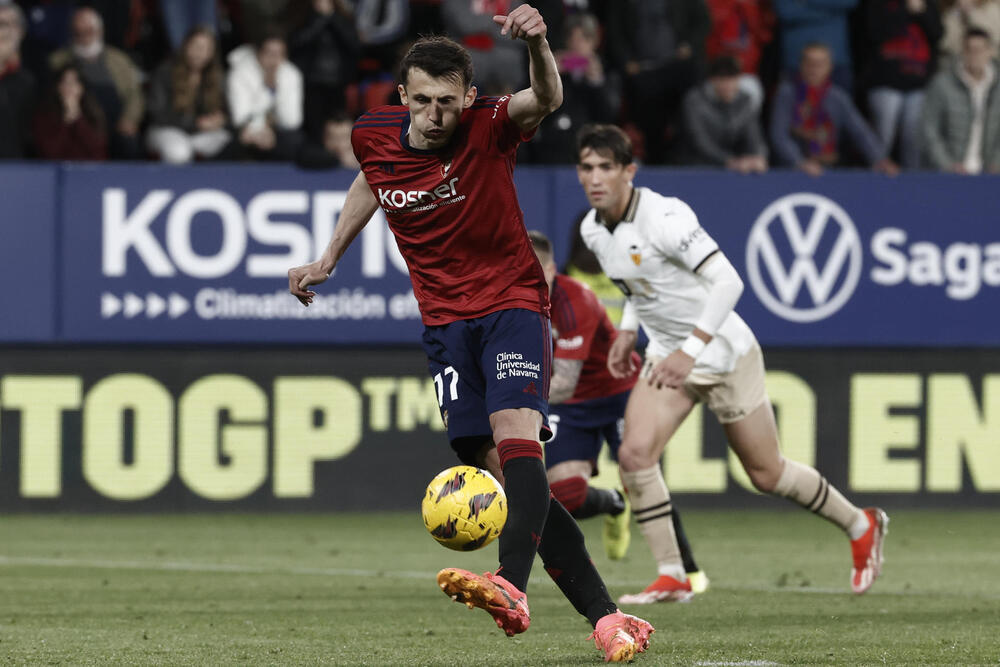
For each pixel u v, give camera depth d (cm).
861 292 3975
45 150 4000
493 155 1513
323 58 4216
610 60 4466
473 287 1552
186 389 3844
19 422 3788
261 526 3612
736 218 3938
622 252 2236
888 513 3956
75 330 3809
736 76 4103
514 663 1619
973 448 4012
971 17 4600
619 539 2945
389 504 3897
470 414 1562
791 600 2366
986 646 1800
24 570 2778
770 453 2345
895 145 4425
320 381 3878
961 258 4003
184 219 3834
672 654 1697
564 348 2534
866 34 4478
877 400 3988
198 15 4388
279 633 1925
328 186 3866
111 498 3822
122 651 1744
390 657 1686
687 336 2275
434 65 1461
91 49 4131
